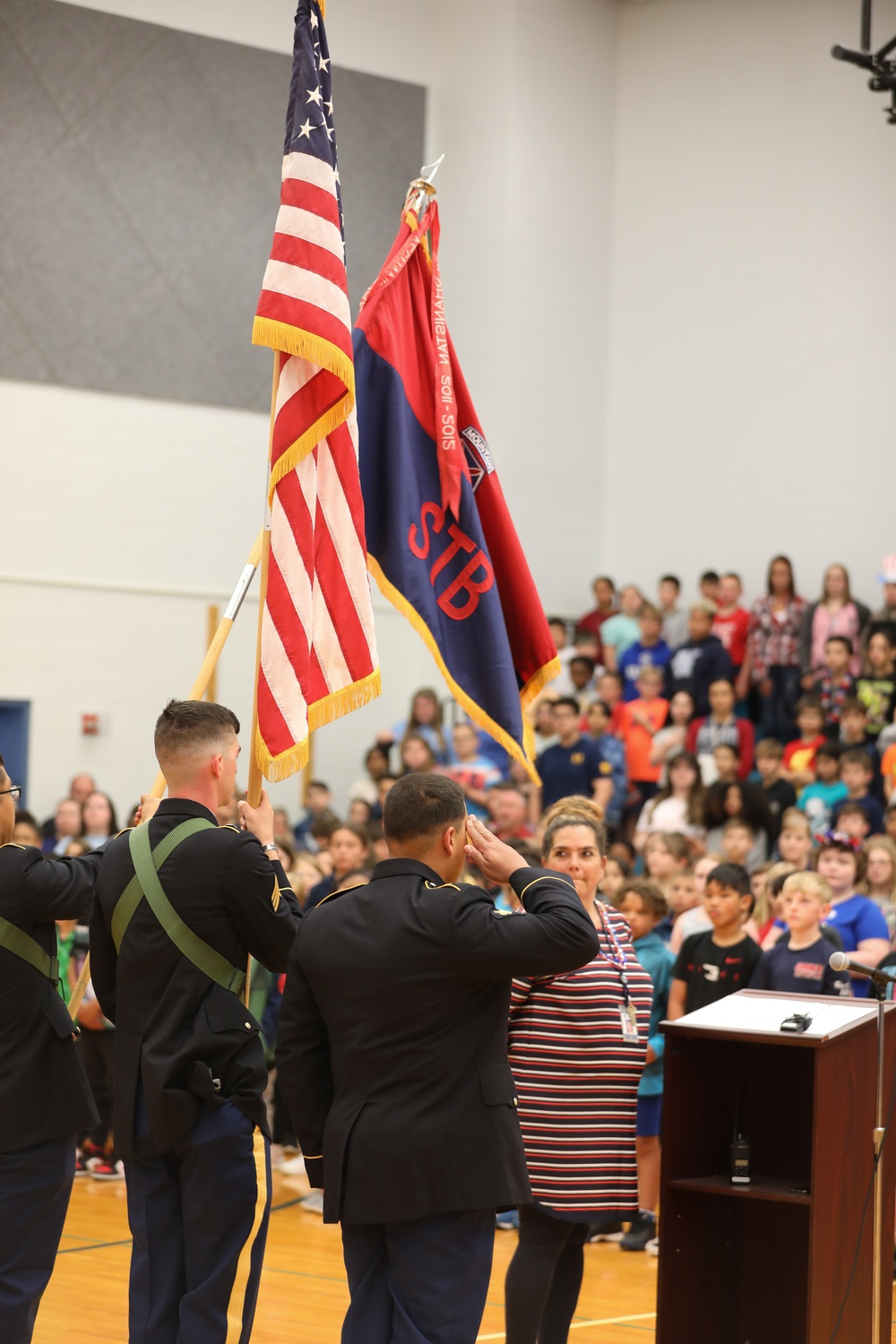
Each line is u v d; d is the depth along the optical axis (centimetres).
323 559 496
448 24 1655
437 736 1396
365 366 546
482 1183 362
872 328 1482
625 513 1650
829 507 1503
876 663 1227
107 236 1490
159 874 412
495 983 374
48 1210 451
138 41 1509
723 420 1584
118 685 1470
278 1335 594
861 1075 452
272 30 1576
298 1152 948
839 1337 436
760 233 1566
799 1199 431
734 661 1420
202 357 1530
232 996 412
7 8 1452
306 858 1011
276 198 1577
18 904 444
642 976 511
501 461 1602
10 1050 445
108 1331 593
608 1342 590
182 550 1509
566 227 1642
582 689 1473
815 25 1536
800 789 1181
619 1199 486
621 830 1345
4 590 1428
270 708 475
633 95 1662
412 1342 354
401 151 1644
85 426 1473
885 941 782
